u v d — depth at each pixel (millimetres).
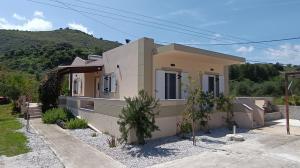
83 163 8773
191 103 12336
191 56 15812
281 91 40094
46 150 10438
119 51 17312
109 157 9477
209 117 14312
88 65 20250
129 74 15906
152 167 8391
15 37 79688
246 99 16938
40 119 19750
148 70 14734
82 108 16891
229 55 17000
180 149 10422
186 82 16766
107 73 19109
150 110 11258
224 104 15273
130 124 11008
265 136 12883
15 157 9477
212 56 15836
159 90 15180
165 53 14711
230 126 15195
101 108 14133
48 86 22125
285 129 14906
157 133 12297
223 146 10859
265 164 8438
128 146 10953
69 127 15039
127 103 11352
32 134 13688
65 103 20781
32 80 30531
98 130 14266
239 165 8352
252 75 47281
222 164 8477
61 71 21766
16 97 25578
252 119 15258
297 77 13719
